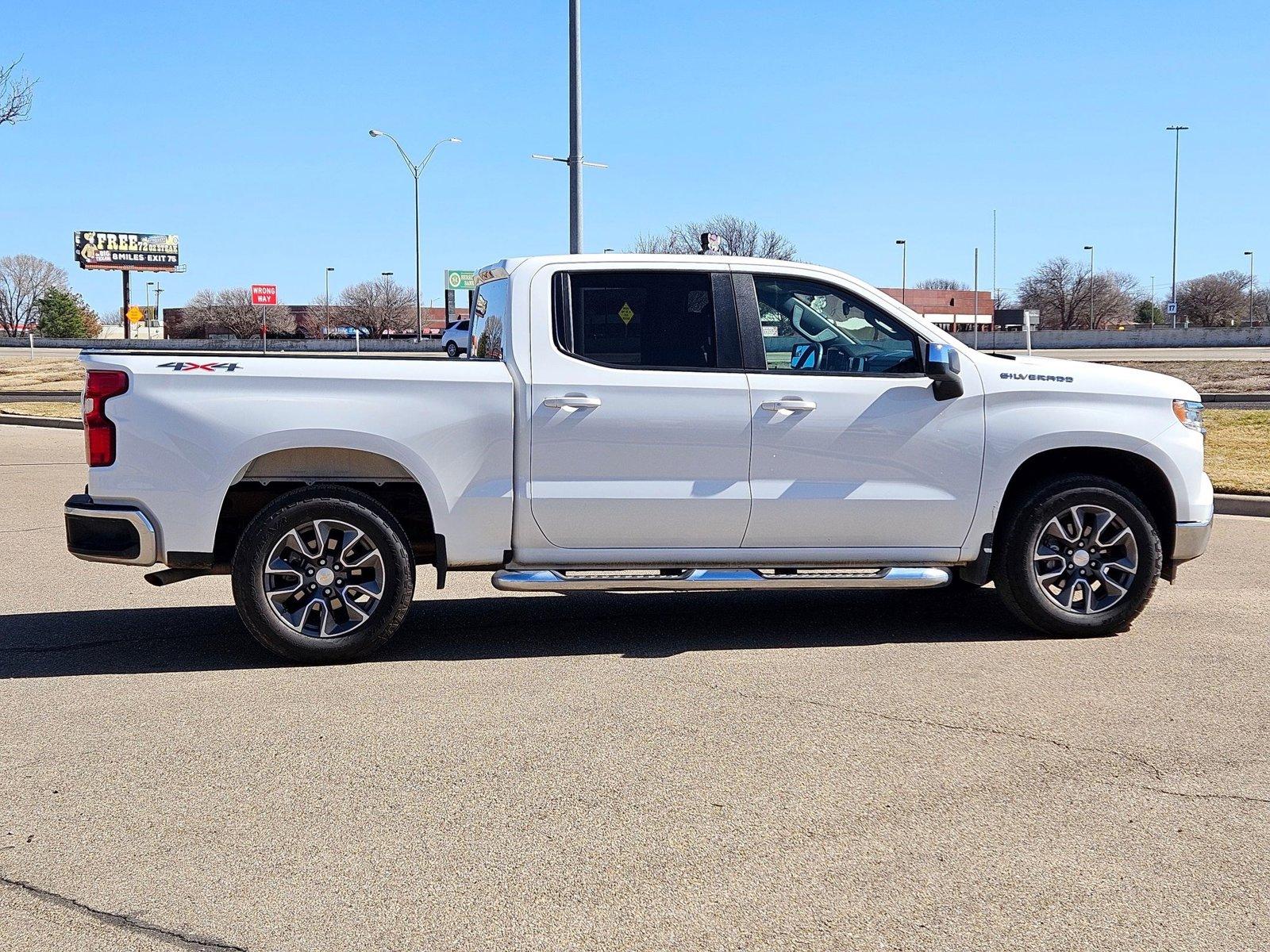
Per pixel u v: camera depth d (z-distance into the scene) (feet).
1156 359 120.16
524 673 19.19
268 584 19.35
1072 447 21.61
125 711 17.15
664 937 10.61
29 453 56.03
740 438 20.31
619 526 20.17
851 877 11.78
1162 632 21.77
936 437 20.88
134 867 12.04
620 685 18.42
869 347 21.24
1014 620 22.99
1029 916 10.97
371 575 20.08
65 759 15.12
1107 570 21.43
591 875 11.84
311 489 19.40
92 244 353.51
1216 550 30.71
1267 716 16.79
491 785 14.21
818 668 19.42
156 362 19.34
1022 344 214.48
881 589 26.18
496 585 20.02
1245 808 13.44
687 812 13.41
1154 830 12.87
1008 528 21.24
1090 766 14.78
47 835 12.82
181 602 24.89
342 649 19.62
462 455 19.79
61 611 24.02
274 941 10.57
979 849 12.41
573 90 56.80
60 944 10.51
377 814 13.37
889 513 20.81
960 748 15.46
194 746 15.62
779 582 20.42
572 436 19.95
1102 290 297.33
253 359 19.57
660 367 20.34
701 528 20.38
